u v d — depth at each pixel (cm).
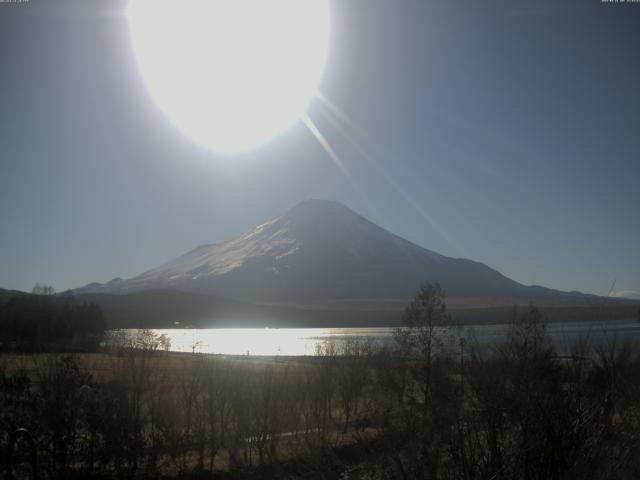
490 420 698
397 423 825
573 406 724
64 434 1415
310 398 2208
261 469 1430
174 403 1816
